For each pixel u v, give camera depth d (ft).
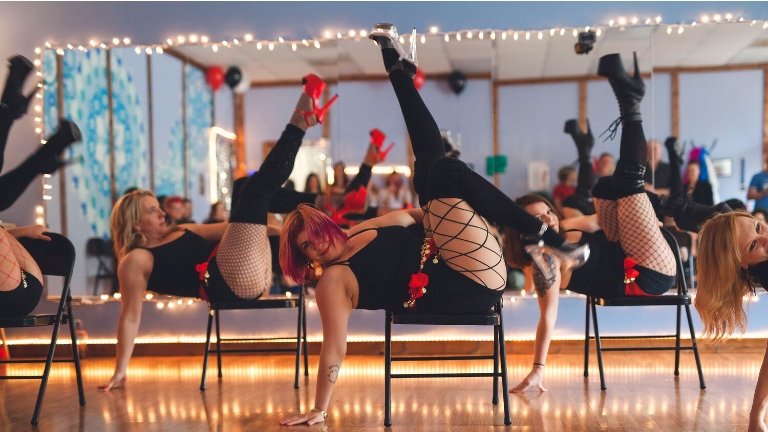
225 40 15.84
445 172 8.31
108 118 16.85
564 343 14.39
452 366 13.24
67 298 10.23
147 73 17.43
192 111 18.20
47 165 10.30
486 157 16.61
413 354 14.52
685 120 17.02
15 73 10.13
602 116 16.38
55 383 12.07
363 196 16.74
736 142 16.97
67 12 15.93
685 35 15.75
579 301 14.35
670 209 11.74
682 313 14.29
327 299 8.55
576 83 16.35
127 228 12.28
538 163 16.57
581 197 16.43
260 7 15.84
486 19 15.48
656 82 17.02
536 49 16.05
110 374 12.90
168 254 11.89
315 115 11.06
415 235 9.06
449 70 16.42
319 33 15.78
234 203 12.96
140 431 8.48
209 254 11.73
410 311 8.63
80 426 8.85
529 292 14.44
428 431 8.23
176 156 18.28
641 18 15.23
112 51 16.33
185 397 10.61
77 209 16.22
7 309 9.45
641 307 14.32
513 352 14.48
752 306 14.06
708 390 10.46
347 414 9.23
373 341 14.70
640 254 10.46
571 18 15.35
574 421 8.58
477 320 8.52
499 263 8.45
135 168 17.54
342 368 13.12
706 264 7.29
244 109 18.76
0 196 10.08
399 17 15.60
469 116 16.52
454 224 8.30
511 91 16.46
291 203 13.48
